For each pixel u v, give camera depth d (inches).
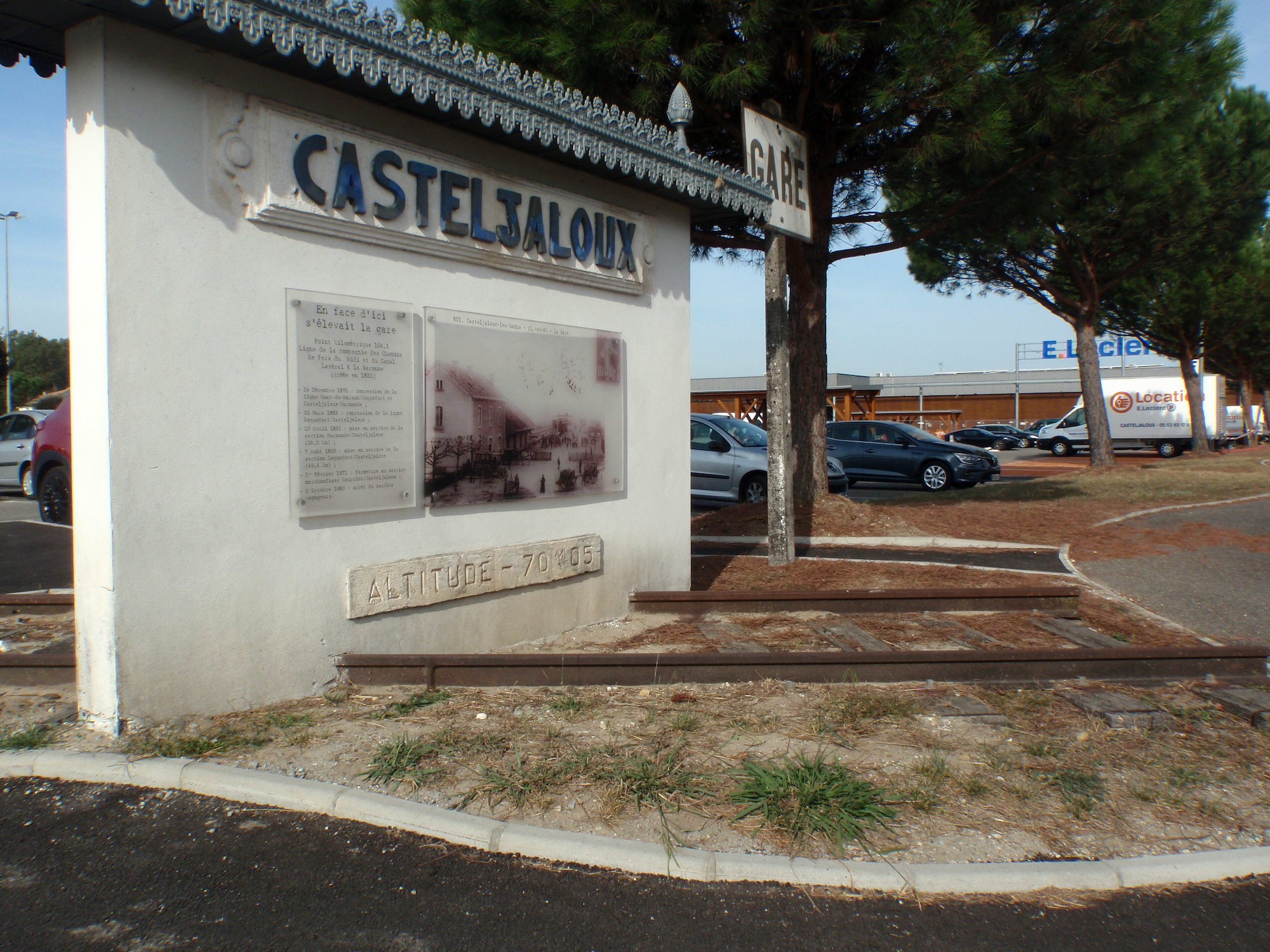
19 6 155.3
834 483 676.1
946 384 2878.9
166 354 170.1
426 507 218.7
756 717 190.1
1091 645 249.4
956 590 285.6
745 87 349.1
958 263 842.8
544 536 250.2
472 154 224.5
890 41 360.5
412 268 212.1
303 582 194.4
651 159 255.0
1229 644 258.2
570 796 152.0
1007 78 377.1
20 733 170.6
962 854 138.8
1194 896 132.7
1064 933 122.7
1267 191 850.1
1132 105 401.1
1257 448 1600.6
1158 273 982.4
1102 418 924.0
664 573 295.3
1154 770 169.0
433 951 113.9
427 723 182.9
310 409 193.3
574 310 256.4
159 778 155.7
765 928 121.3
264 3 160.2
